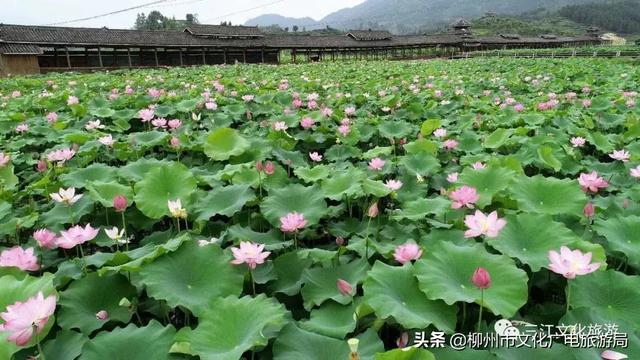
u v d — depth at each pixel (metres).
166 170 3.32
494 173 3.37
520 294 1.99
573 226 2.90
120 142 5.34
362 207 3.60
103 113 6.75
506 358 1.71
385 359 1.58
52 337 2.06
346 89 10.52
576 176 4.46
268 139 5.07
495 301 1.97
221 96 8.41
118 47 32.22
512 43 70.00
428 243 2.65
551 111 7.05
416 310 2.02
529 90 10.77
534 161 4.50
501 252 2.32
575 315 1.91
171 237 3.05
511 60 25.11
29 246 2.95
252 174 3.68
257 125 6.31
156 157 5.09
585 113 7.34
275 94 8.64
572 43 86.06
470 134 5.34
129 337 1.85
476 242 2.53
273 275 2.42
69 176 3.86
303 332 1.89
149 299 2.34
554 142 4.84
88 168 4.02
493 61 24.33
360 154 4.95
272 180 3.74
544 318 2.15
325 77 14.39
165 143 5.23
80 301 2.16
